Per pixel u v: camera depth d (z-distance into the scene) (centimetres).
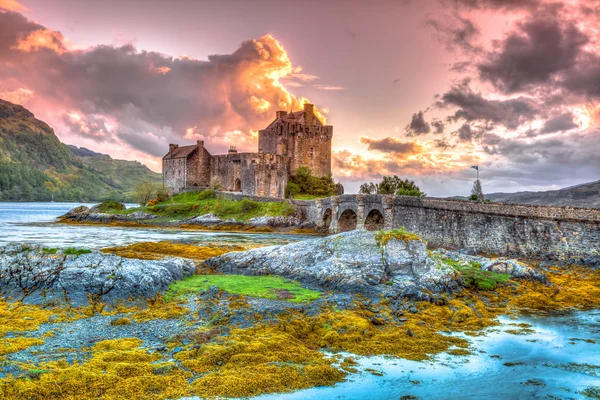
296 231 8775
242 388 1642
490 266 3538
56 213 17088
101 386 1606
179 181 13950
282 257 3816
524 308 2833
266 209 9906
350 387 1719
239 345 1959
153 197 13238
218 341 2022
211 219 9938
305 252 3728
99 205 12438
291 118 13438
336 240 3675
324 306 2677
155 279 3030
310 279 3366
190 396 1585
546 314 2705
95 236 7331
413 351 2067
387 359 1983
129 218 10612
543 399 1655
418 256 3284
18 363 1761
